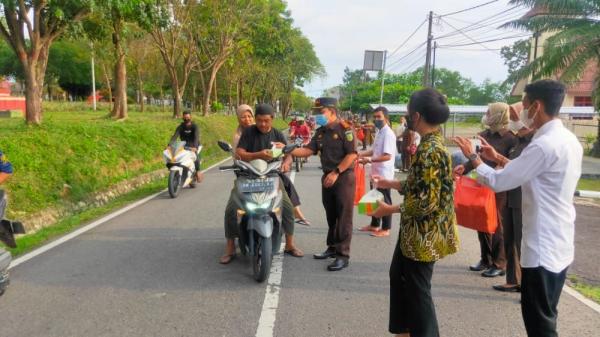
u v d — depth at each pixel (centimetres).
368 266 535
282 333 370
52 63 5206
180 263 539
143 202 912
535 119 277
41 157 906
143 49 3250
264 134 539
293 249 573
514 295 453
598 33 1424
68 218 780
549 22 1552
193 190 1058
